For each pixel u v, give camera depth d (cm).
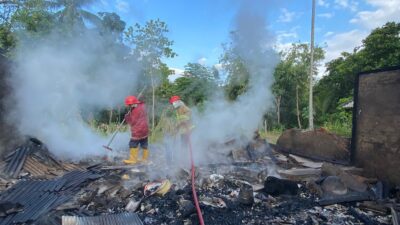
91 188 545
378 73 626
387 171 591
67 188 543
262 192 545
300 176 621
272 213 464
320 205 493
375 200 504
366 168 653
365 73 665
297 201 512
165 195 514
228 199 508
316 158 811
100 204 475
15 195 502
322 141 820
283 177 627
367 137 655
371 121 643
